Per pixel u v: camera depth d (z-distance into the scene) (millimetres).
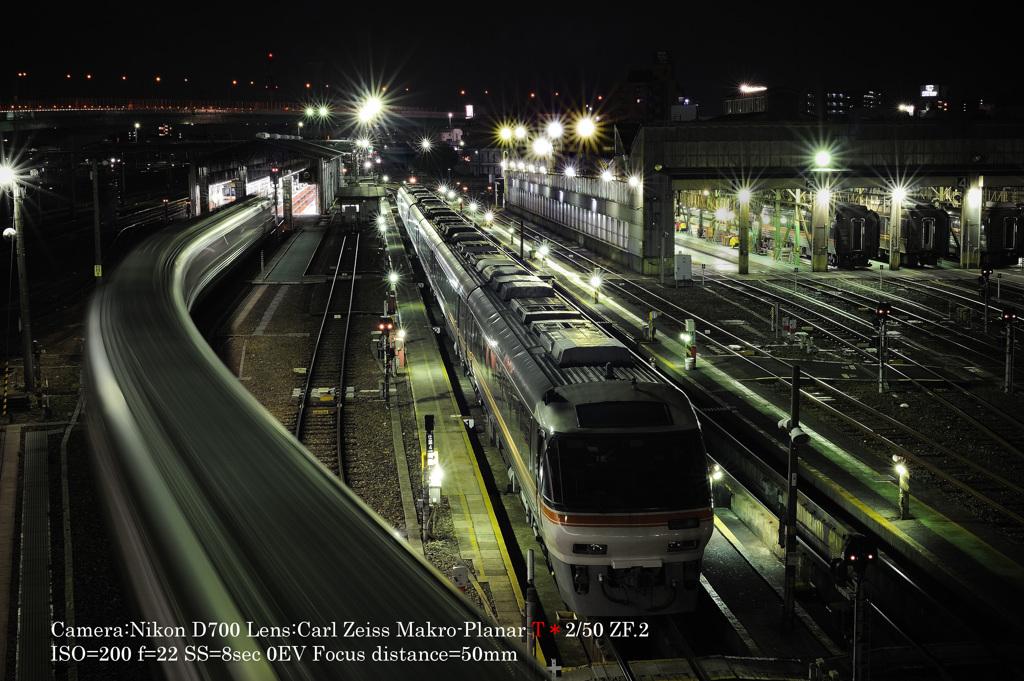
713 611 17297
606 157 95062
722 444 26141
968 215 60375
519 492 22250
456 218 54531
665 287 54875
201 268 48531
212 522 10359
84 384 21250
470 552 19203
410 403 31297
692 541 15578
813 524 19938
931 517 20469
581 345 19406
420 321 45375
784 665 15031
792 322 38906
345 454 25906
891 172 58281
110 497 13266
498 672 7703
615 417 16312
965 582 17125
